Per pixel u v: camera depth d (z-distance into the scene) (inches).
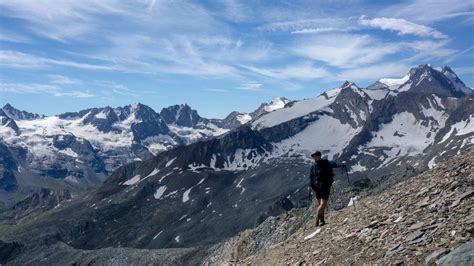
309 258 617.0
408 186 705.6
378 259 486.6
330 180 758.5
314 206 1617.9
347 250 561.3
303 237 767.7
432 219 515.5
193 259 4239.7
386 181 2716.5
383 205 673.6
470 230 440.1
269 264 735.7
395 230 538.0
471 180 580.4
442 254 417.7
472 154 681.0
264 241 1701.5
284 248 779.4
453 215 500.1
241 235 2027.6
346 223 688.4
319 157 760.3
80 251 6963.6
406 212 579.8
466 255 382.0
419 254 447.8
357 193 1715.1
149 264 4864.7
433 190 609.3
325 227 737.0
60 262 6668.3
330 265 547.8
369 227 594.9
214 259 2628.0
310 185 772.0
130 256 5487.2
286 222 1676.9
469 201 518.6
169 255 4849.9
